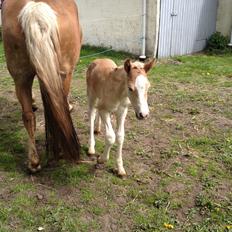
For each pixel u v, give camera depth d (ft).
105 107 11.59
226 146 14.65
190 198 11.34
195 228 10.03
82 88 21.83
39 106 18.63
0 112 17.67
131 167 13.03
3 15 11.46
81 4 33.42
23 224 10.09
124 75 10.61
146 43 30.60
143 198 11.32
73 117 17.29
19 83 11.62
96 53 31.30
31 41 10.38
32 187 11.68
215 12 36.32
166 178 12.36
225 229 10.00
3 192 11.44
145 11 29.55
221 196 11.43
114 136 12.00
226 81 24.17
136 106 9.99
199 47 35.50
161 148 14.48
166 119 17.39
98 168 12.80
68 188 11.70
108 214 10.57
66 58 12.15
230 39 36.09
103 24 32.60
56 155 11.77
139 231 9.92
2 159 13.26
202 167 13.12
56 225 10.07
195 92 21.52
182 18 32.04
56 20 10.88
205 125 16.74
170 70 26.58
